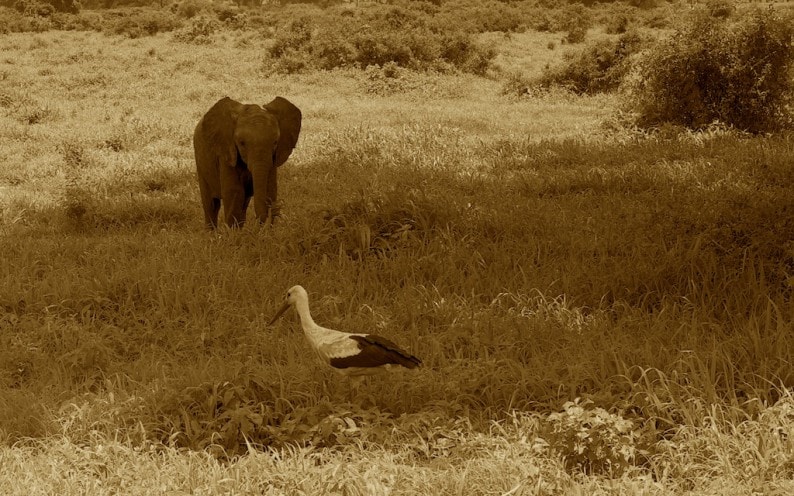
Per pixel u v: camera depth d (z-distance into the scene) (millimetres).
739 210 18547
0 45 97688
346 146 33906
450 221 20438
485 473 9719
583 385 11992
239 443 11539
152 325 16203
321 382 12633
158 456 11023
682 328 14047
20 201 28703
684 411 10633
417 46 69938
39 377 14398
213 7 126812
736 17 36344
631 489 9242
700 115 35750
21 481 10047
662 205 20906
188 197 28953
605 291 16344
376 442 10859
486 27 113812
